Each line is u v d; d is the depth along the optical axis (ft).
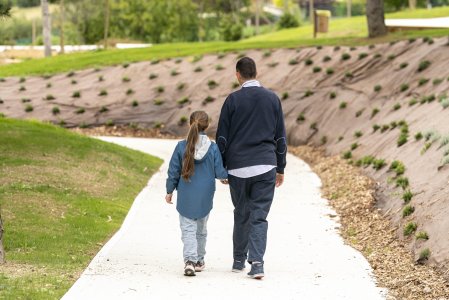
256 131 45.55
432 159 65.98
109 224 59.93
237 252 46.75
